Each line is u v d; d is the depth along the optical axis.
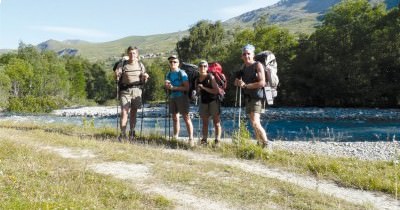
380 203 7.00
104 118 53.78
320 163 9.36
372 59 61.44
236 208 6.25
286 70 71.81
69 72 119.44
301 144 20.36
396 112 51.59
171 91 12.25
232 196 6.76
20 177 6.89
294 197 6.87
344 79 64.81
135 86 12.90
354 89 63.62
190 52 110.50
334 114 50.94
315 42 70.12
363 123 42.16
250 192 6.99
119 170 8.10
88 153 9.62
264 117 49.88
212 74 11.59
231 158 10.08
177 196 6.68
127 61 12.88
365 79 62.44
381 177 8.46
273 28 79.81
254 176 8.13
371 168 9.49
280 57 73.56
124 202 6.13
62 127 15.85
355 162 10.27
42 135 12.11
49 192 6.23
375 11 68.00
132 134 13.14
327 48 67.56
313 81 68.62
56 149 9.98
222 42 113.19
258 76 10.46
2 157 8.36
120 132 13.75
